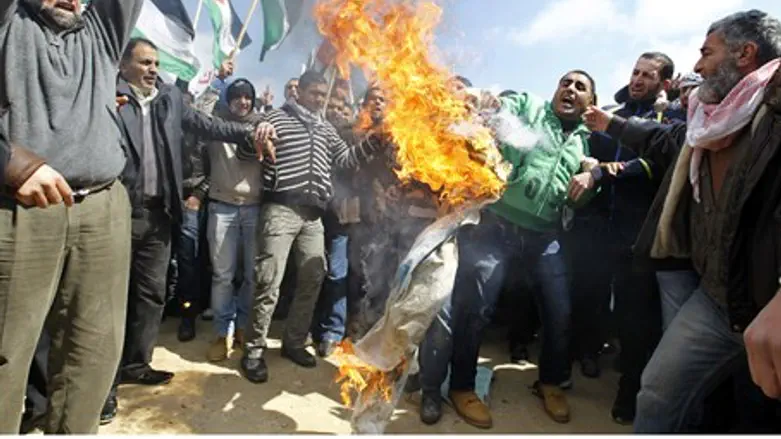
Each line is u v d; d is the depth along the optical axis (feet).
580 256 11.12
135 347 10.03
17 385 5.74
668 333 7.00
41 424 8.32
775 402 8.07
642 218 10.14
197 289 12.44
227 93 11.84
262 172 11.15
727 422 8.45
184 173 12.43
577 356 11.75
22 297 5.61
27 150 5.08
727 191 6.12
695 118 6.86
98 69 6.20
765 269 5.86
